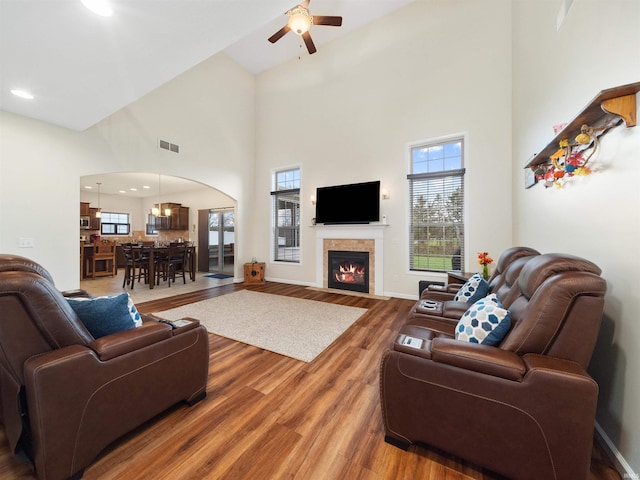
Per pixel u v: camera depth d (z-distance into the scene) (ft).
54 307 3.86
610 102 4.05
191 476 4.00
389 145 15.48
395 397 4.43
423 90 14.52
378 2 14.85
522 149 10.65
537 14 9.05
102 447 4.16
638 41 4.00
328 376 6.88
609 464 4.24
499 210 12.71
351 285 16.71
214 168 18.15
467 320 5.10
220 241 25.13
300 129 18.86
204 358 5.84
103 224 28.32
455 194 13.94
